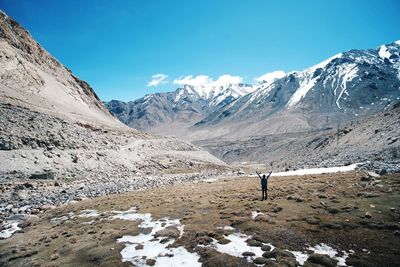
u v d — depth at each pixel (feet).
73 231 84.94
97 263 62.54
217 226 78.13
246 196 111.65
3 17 453.17
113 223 89.76
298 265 55.11
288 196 101.86
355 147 281.33
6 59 353.10
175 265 59.16
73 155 221.25
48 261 65.62
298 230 70.13
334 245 61.87
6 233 90.79
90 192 157.89
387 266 52.11
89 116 391.04
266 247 62.64
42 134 226.99
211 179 218.59
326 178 136.98
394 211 74.90
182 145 389.39
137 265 60.39
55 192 153.48
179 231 77.20
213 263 58.03
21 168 180.96
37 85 367.86
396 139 231.50
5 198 137.28
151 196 131.03
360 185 107.65
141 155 288.92
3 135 203.72
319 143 440.45
